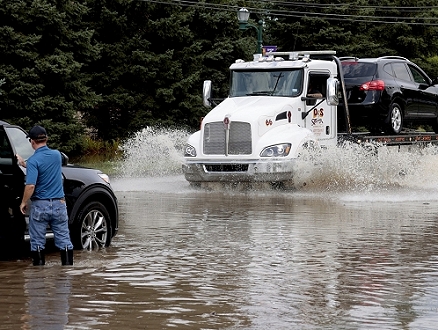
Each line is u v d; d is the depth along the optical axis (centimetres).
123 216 2589
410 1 8288
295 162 3394
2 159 1825
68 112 5178
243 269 1708
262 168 3369
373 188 3597
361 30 7894
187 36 6353
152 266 1741
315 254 1891
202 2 6469
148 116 6184
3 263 1797
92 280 1592
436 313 1342
